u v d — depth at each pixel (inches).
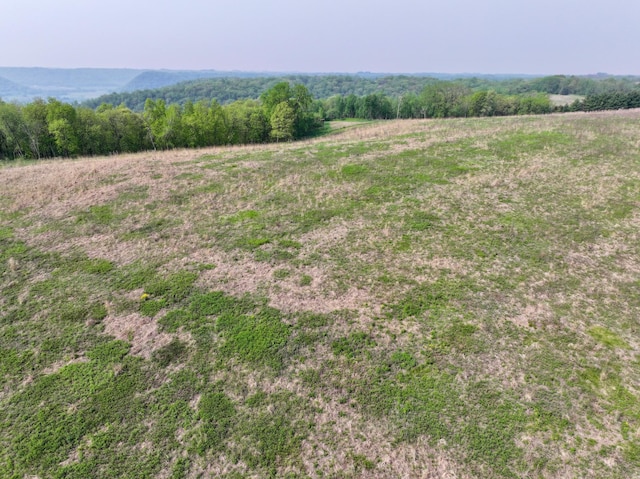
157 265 370.3
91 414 226.4
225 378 248.7
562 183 520.4
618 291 319.0
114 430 217.5
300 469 196.9
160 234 430.9
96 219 467.8
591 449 201.9
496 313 299.1
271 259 378.0
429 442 207.9
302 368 255.0
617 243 383.2
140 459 202.8
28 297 326.3
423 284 334.6
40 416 225.3
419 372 249.1
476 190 515.5
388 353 264.7
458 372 248.8
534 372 247.4
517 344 269.4
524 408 224.2
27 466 199.8
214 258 381.7
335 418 221.9
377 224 441.4
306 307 309.4
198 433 214.8
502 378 243.8
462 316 296.7
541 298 314.3
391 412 224.2
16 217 474.9
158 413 226.8
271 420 221.5
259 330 285.6
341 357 262.2
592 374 245.3
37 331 290.2
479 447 204.2
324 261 372.8
